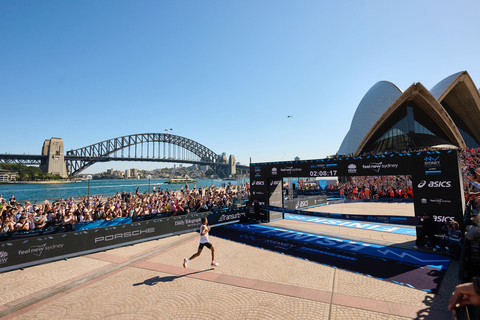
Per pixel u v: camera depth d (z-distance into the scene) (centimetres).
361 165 1235
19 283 733
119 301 615
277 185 1817
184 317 538
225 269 823
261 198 1728
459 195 951
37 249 887
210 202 1944
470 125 5069
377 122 4450
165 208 1703
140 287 693
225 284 705
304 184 4147
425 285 677
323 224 1612
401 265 838
